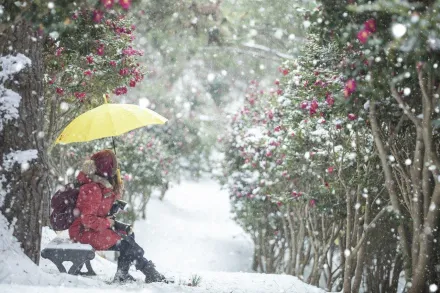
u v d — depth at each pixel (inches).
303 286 415.8
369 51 299.4
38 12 234.5
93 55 439.2
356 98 354.9
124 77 458.3
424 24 261.7
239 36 874.1
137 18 820.6
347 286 459.5
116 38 442.0
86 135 326.0
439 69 299.7
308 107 435.2
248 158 701.3
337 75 398.9
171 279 356.2
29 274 267.6
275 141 609.9
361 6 266.1
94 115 332.8
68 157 769.6
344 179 475.8
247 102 801.6
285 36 871.7
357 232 481.7
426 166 354.9
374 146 427.8
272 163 647.8
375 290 576.1
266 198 732.7
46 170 291.4
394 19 271.7
